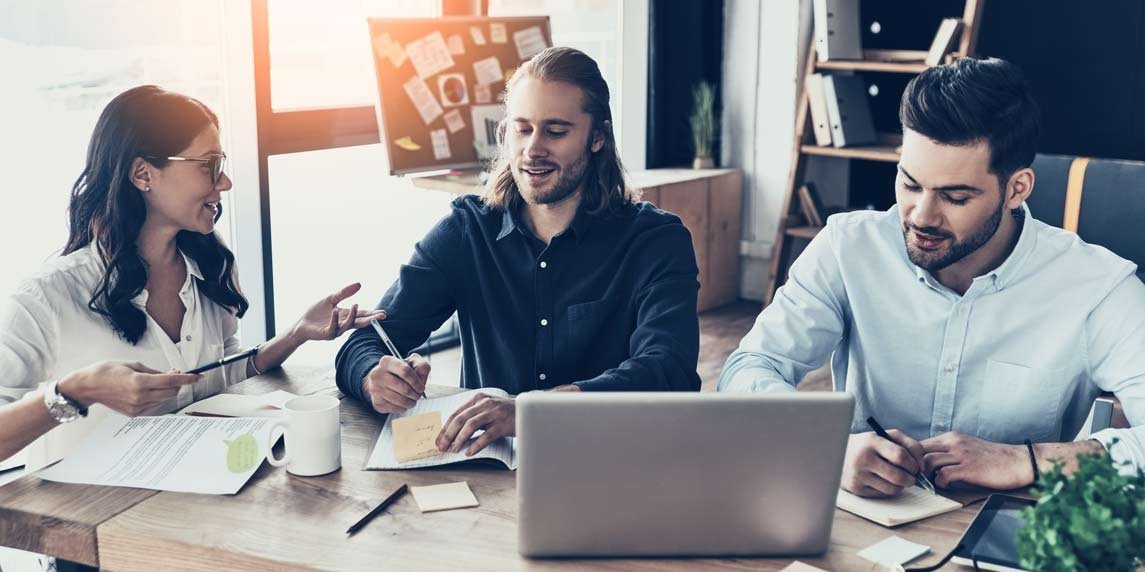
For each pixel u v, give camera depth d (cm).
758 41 496
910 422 185
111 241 184
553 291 201
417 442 160
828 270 187
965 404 180
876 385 186
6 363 174
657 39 491
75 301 183
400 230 406
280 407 176
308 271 379
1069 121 445
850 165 492
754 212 512
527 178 194
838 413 123
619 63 481
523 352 204
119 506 142
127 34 308
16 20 286
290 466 153
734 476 125
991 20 452
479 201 212
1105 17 428
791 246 498
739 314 492
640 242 200
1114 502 103
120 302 183
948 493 148
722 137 516
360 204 390
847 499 145
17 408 153
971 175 153
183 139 185
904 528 138
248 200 346
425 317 206
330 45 370
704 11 502
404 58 365
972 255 173
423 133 371
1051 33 441
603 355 204
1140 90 427
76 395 154
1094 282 170
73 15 296
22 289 178
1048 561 102
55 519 139
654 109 498
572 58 195
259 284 355
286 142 357
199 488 147
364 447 163
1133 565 102
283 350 199
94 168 185
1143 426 153
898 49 471
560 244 200
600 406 121
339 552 129
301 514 140
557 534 127
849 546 133
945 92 152
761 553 129
